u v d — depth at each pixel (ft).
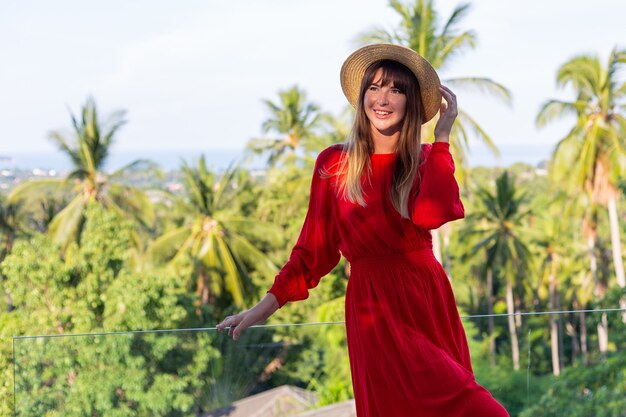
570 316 12.25
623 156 112.57
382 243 8.68
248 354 11.94
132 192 113.50
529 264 131.23
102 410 11.16
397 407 8.64
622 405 12.04
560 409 12.05
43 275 62.49
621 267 116.37
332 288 90.84
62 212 108.68
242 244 107.24
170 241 105.60
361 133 8.87
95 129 110.83
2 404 11.10
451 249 140.67
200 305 72.08
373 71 8.85
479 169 178.60
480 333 12.15
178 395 11.50
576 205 120.57
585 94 114.32
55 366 11.11
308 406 12.13
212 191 109.29
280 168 121.70
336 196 8.99
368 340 8.77
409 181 8.58
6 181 222.48
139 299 62.18
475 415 8.28
